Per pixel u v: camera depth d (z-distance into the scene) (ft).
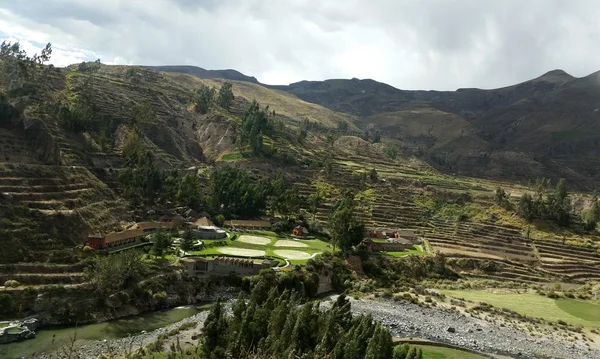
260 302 245.86
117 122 645.51
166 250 363.56
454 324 316.19
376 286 396.78
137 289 294.05
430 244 538.88
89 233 353.51
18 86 552.41
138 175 481.46
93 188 423.64
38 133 412.98
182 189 527.40
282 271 349.41
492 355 263.70
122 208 438.40
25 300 257.96
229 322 208.44
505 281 465.06
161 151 654.12
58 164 416.05
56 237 321.32
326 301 345.10
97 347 229.66
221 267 352.28
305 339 194.18
